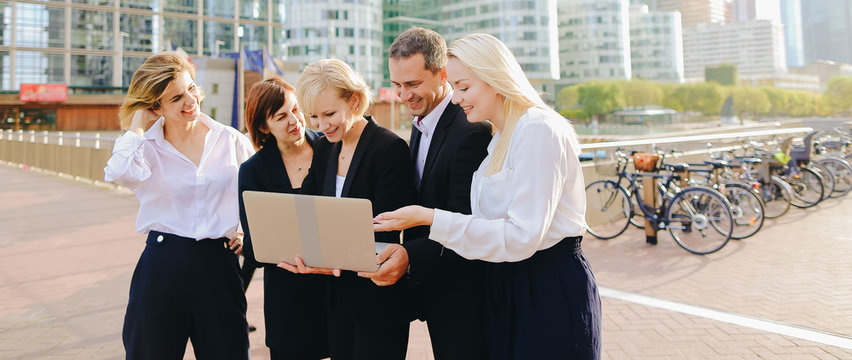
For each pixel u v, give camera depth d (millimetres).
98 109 50938
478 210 1606
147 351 1892
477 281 1784
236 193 2082
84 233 7102
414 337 3475
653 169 6098
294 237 1592
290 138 1977
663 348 3152
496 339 1577
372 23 89750
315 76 1713
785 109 98812
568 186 1465
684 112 98938
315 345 2045
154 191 1942
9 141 18734
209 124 2072
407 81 1798
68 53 59938
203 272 1936
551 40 98312
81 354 3201
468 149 1673
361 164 1833
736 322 3545
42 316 3889
